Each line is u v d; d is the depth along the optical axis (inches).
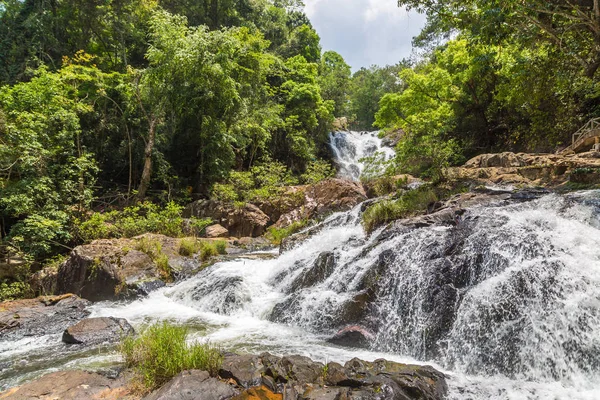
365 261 279.3
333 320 239.0
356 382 137.6
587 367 154.9
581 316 165.3
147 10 910.4
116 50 905.5
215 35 717.9
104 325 245.1
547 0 362.9
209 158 761.6
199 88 699.4
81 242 522.9
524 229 229.9
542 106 620.4
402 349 206.2
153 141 717.9
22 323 274.1
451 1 410.6
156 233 543.8
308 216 592.1
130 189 742.5
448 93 839.1
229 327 255.4
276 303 283.3
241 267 372.2
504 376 166.7
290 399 129.0
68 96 692.1
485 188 365.1
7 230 548.4
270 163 842.2
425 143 483.8
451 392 144.6
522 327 175.0
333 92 1633.9
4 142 510.6
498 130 838.5
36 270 464.4
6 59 882.1
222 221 641.0
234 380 144.5
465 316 193.5
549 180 390.0
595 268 179.9
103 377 157.4
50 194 519.5
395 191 497.7
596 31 345.7
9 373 185.5
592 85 551.8
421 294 221.6
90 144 729.6
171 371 146.8
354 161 1200.2
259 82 884.0
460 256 230.5
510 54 666.2
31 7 937.5
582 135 511.8
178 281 378.3
